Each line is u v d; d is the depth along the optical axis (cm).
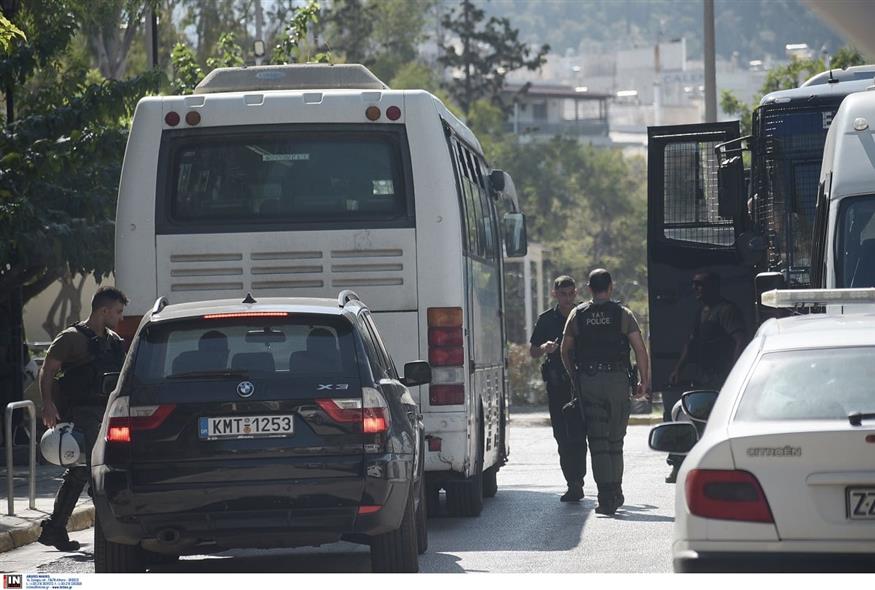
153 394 2700
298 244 3844
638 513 4291
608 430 4250
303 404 2688
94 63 12294
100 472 2706
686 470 2008
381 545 2864
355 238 3841
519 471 6028
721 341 4647
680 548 1984
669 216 5319
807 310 3534
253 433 2677
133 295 3853
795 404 2038
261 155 3878
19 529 3859
